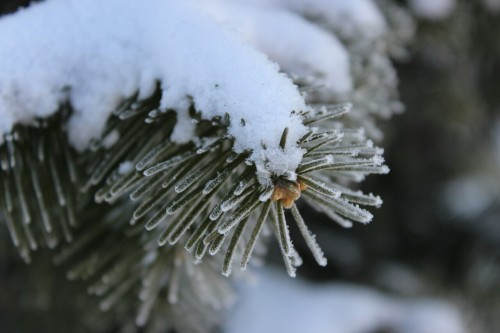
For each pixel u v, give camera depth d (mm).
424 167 863
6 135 321
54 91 324
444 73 721
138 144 319
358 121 372
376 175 864
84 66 324
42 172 333
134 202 361
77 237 382
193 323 408
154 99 321
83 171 344
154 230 355
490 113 811
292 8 402
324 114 292
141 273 366
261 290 832
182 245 349
